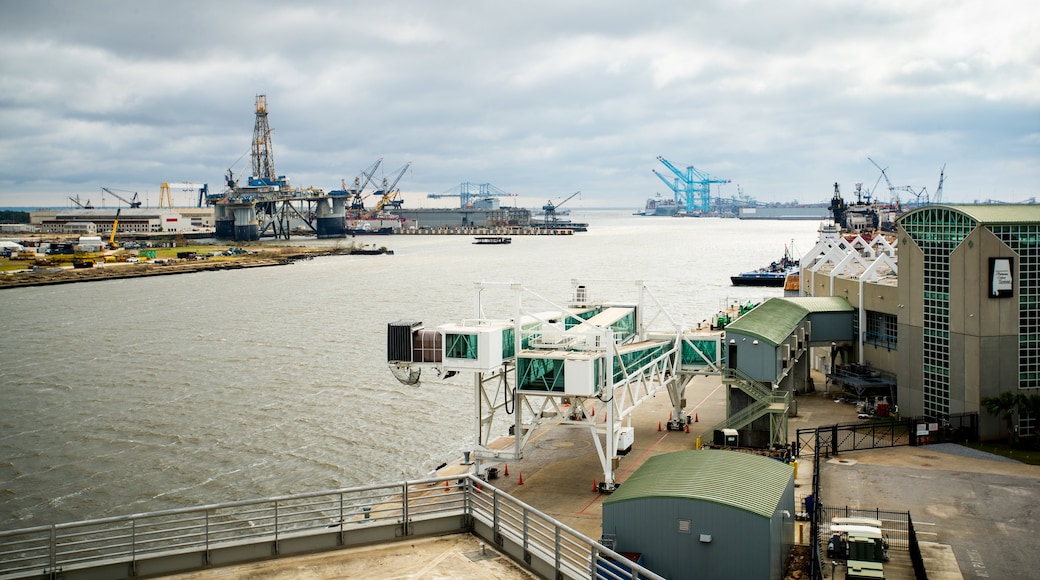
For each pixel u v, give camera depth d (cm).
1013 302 7088
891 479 6325
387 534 3456
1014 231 7019
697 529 4366
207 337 15212
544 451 7831
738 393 7712
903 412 8038
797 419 8319
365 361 12644
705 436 7712
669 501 4412
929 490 6056
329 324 16900
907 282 7894
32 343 14675
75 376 11662
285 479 7400
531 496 6494
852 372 9044
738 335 7644
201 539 6119
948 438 7250
